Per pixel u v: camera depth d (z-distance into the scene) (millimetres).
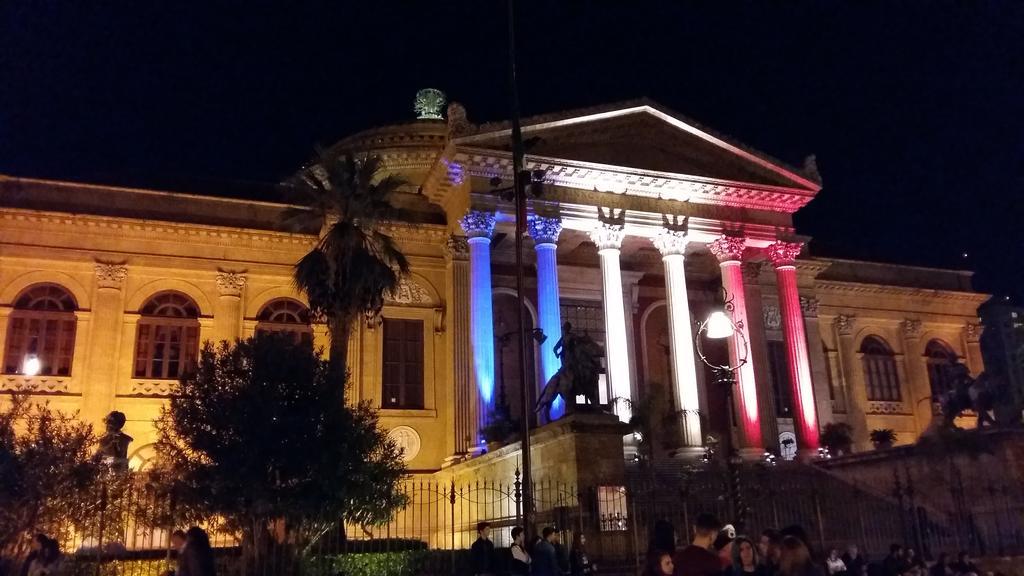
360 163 28828
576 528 20172
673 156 37719
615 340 33719
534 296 40188
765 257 39719
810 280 42750
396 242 36656
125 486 18844
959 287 51438
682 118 37500
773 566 9008
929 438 25797
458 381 33156
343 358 25828
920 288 49312
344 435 18234
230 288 35500
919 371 47938
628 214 35750
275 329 35844
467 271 34562
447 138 34125
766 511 22234
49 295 33281
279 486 17281
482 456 28672
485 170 33812
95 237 34188
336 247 26422
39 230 33469
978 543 21844
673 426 35062
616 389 33156
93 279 33812
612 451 22141
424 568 20359
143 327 34125
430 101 48719
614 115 36094
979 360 50188
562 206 34656
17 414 17734
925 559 19984
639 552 20219
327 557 19188
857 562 17094
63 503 16812
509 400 38281
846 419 44438
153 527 18094
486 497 27734
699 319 42250
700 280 42875
